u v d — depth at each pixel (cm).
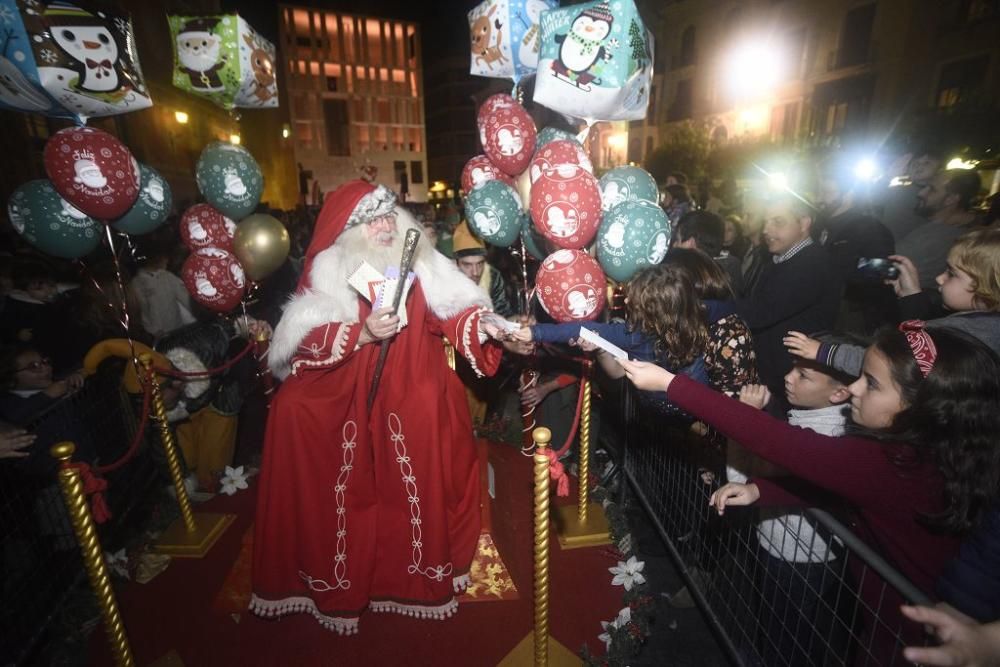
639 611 238
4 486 238
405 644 229
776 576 197
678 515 256
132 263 476
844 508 175
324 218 237
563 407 324
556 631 236
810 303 278
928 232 332
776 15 1938
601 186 259
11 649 223
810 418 188
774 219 283
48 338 317
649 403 248
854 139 1681
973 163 1011
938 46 1491
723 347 216
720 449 226
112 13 234
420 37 4569
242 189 316
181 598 256
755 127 2064
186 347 322
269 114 3164
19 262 318
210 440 336
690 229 328
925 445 129
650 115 2492
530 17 269
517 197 274
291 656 225
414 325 238
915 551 131
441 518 229
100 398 299
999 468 121
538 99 220
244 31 319
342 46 4353
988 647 92
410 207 830
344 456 228
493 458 361
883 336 142
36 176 720
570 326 229
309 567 227
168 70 1248
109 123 961
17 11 207
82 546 185
